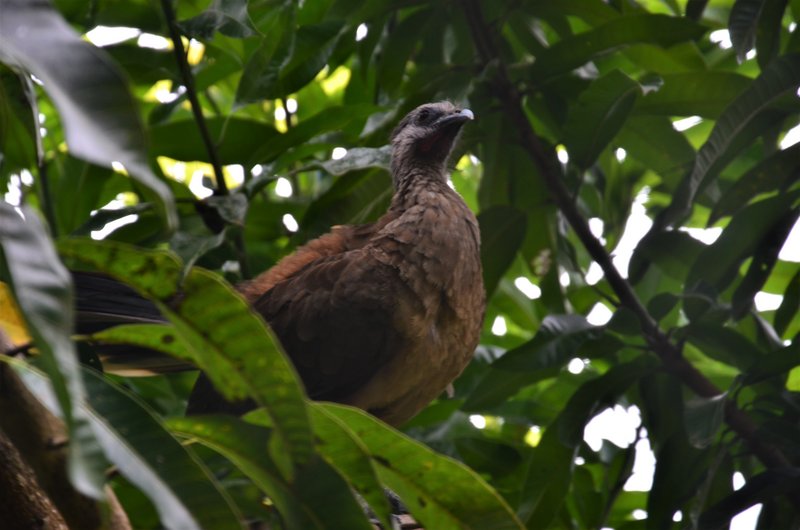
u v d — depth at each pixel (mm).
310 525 4219
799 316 10445
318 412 4238
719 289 8773
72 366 3053
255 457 4312
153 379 9844
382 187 9820
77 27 9359
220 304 3920
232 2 7719
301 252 9172
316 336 8523
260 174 8773
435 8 9766
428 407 10055
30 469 4465
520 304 11141
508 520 4621
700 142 11430
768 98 8180
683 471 8766
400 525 6918
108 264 4062
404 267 8547
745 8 8406
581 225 9227
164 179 9469
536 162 9516
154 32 9258
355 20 9453
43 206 9602
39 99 10148
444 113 10195
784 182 8500
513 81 10055
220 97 12070
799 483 7668
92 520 4070
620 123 8906
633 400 9641
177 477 3902
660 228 9070
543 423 9992
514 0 9742
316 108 11695
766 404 8797
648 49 9656
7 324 5219
